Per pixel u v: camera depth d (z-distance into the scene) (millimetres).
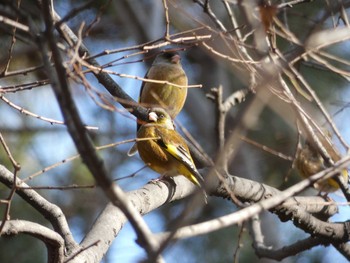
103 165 5680
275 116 17047
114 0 17312
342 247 11062
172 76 14125
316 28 9344
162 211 17469
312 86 16109
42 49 5953
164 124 11797
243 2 8297
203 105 18797
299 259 17031
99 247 8352
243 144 17203
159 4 18094
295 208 10305
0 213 15430
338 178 10539
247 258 16844
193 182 10422
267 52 8664
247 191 10156
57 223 8273
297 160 14492
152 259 5723
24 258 15914
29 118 16859
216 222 6336
